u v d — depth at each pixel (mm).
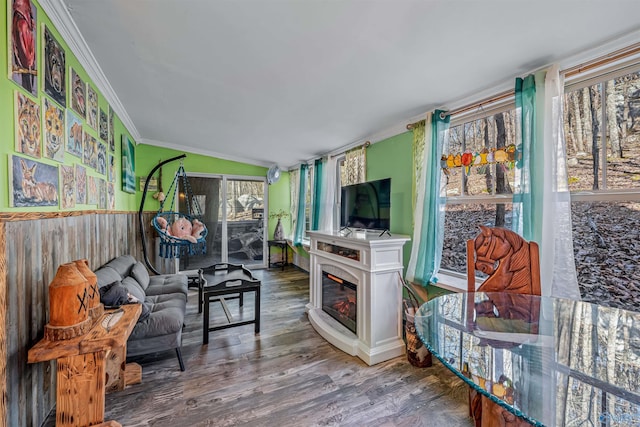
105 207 2818
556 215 1729
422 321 1449
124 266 2830
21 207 1396
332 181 4477
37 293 1512
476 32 1534
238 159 5777
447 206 2744
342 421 1707
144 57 2170
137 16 1694
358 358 2441
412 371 2246
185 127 3984
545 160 1771
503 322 1436
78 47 2012
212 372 2217
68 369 1320
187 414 1762
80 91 2150
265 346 2646
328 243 3080
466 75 2004
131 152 4141
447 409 1814
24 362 1396
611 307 1577
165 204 5047
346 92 2434
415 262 2631
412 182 2854
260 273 5621
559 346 1226
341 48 1812
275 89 2523
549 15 1362
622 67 1569
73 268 1446
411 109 2666
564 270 1705
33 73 1504
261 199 6125
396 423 1693
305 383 2082
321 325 2879
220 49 1959
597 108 1697
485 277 2418
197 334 2891
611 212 1653
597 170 1708
